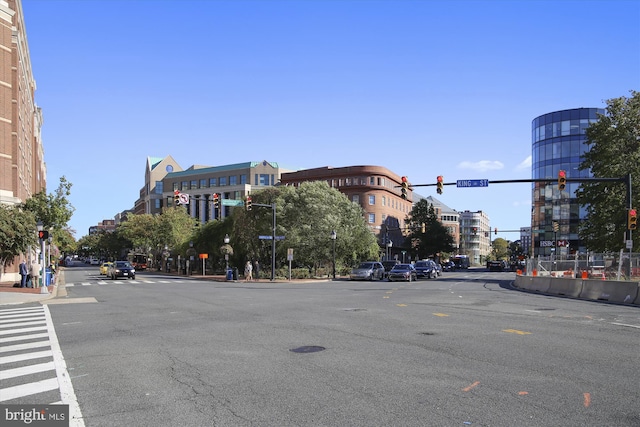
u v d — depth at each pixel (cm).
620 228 3806
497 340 1052
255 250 5225
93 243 14612
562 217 7475
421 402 615
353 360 858
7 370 812
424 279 4803
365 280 4662
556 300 2136
